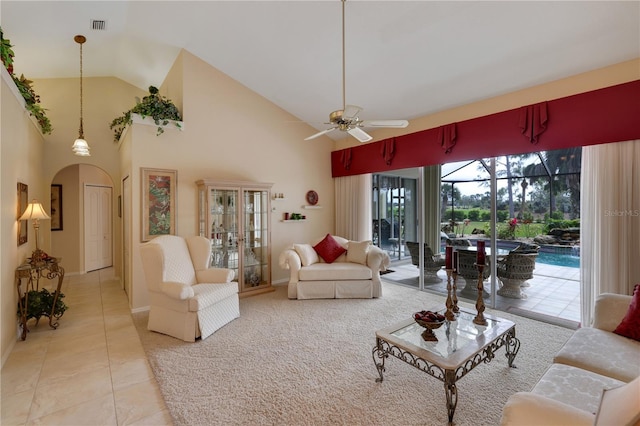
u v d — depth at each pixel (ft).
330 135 19.65
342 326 11.02
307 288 14.35
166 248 11.39
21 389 7.35
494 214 12.87
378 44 11.21
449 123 14.14
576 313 11.92
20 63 14.52
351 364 8.37
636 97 9.19
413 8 9.37
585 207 10.28
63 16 11.51
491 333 7.30
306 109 17.33
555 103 10.84
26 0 10.19
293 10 10.56
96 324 11.48
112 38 13.61
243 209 15.11
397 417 6.26
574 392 4.88
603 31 8.68
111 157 17.80
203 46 13.69
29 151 12.50
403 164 16.05
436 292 15.29
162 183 13.44
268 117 17.12
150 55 15.07
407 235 20.88
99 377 7.88
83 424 6.18
